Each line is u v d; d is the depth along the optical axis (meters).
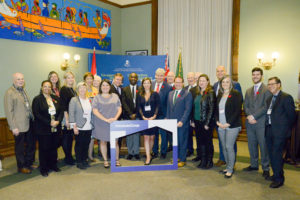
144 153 4.29
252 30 5.77
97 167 3.71
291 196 2.70
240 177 3.26
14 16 4.55
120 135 3.46
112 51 7.34
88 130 3.56
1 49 4.41
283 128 2.81
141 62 6.34
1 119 4.34
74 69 6.00
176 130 3.55
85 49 6.31
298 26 5.27
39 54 5.11
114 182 3.10
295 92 5.38
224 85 3.20
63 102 3.64
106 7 6.96
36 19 4.97
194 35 6.54
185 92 3.65
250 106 3.40
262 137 3.24
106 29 6.98
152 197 2.68
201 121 3.46
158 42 7.10
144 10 7.26
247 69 5.91
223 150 3.37
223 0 6.05
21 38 4.71
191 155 4.39
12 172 3.51
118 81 4.20
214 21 6.23
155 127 3.69
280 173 2.93
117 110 3.60
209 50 6.34
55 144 3.50
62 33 5.59
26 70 4.87
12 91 3.35
